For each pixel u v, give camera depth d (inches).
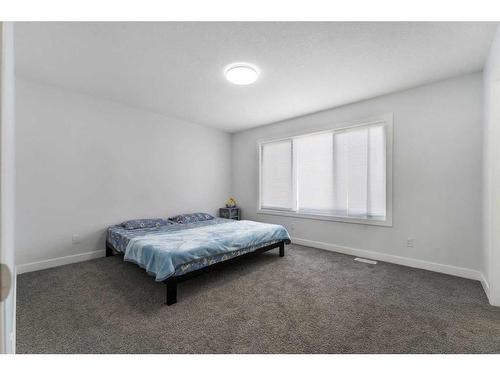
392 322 71.6
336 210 150.8
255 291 93.0
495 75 80.4
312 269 117.5
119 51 88.9
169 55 91.3
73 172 127.3
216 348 60.4
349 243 144.1
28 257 114.0
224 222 163.2
